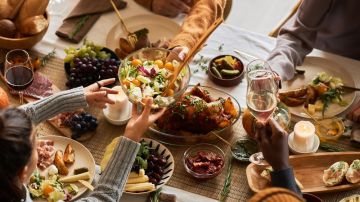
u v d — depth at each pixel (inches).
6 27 91.8
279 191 41.1
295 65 92.9
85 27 98.4
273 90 67.8
